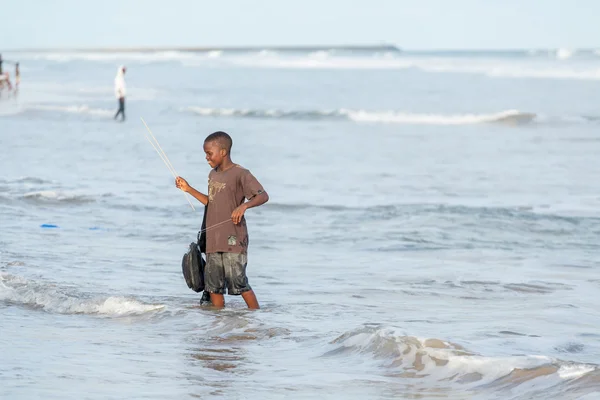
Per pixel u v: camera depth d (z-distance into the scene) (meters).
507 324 15.72
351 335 13.55
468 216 30.78
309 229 28.77
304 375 11.80
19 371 11.75
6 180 38.09
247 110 84.44
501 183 41.41
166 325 15.32
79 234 26.28
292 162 49.53
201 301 17.23
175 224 28.66
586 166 48.12
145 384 11.27
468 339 13.70
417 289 19.78
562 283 20.62
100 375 11.70
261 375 11.87
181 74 167.25
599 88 122.44
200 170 44.34
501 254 24.77
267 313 16.52
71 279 19.56
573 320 16.28
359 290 19.58
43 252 23.06
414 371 11.74
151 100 102.38
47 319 15.73
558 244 26.50
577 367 10.89
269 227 29.16
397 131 70.94
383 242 26.47
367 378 11.52
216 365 12.49
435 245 26.06
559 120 78.19
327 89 124.62
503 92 117.50
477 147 58.75
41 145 54.91
